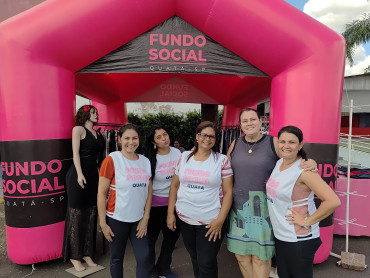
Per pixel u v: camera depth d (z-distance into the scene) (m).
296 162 1.87
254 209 2.15
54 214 3.01
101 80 4.98
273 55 2.97
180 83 7.15
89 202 2.98
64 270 2.99
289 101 2.97
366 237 3.93
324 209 1.72
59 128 3.01
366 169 4.37
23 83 2.83
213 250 2.19
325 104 2.89
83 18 2.84
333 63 2.86
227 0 2.83
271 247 2.14
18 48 2.79
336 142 3.02
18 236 2.94
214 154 2.18
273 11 2.82
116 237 2.19
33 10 2.85
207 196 2.11
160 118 11.11
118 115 6.73
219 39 3.17
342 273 2.97
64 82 3.03
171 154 2.65
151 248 2.66
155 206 2.61
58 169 3.01
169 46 3.24
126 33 3.10
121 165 2.16
